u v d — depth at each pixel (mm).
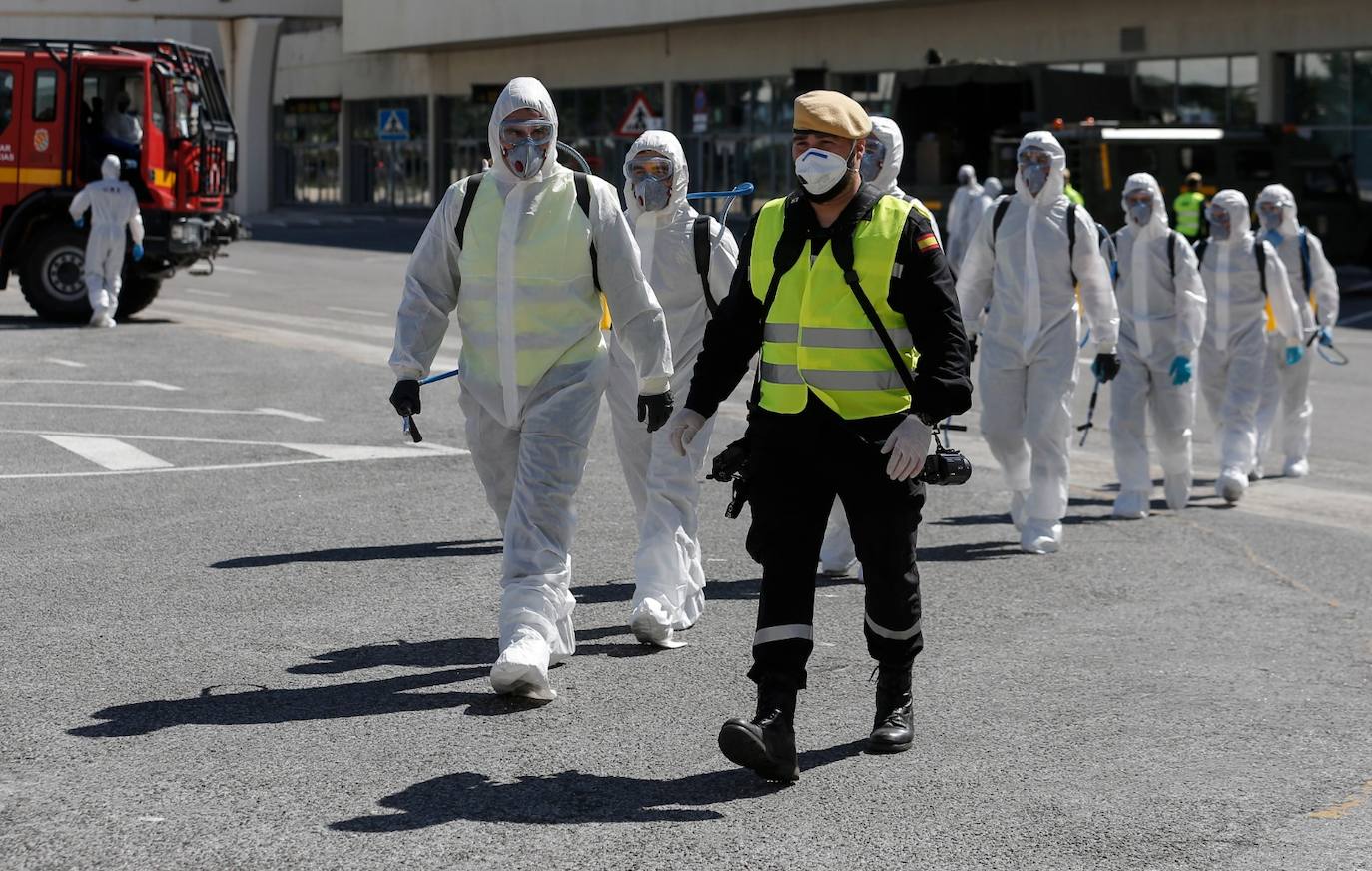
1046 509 11523
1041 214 11406
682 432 6684
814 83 50906
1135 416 12961
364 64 81188
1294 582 10625
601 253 7785
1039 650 8844
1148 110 47031
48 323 27250
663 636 8766
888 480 6547
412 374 7863
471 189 7805
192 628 8984
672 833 6016
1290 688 8141
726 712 7574
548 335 7820
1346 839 6066
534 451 7797
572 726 7324
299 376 20812
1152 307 13062
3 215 27203
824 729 7352
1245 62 44938
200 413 17500
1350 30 42688
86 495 12836
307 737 7105
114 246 26500
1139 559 11312
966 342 6430
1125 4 47156
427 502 12820
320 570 10453
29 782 6484
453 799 6352
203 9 73062
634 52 64375
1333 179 38594
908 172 40375
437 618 9305
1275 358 15117
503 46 71125
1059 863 5793
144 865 5656
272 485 13430
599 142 67438
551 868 5672
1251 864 5805
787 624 6516
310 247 50688
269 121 75312
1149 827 6160
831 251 6469
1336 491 14516
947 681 8203
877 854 5844
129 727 7215
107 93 27188
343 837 5934
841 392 6480
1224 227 14266
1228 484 13711
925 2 50938
